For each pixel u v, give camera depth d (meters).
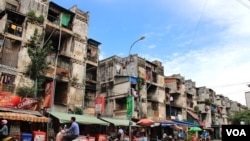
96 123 24.33
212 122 58.69
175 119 43.50
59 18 28.08
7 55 22.20
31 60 22.95
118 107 35.31
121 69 38.94
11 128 19.56
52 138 21.91
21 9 24.67
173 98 47.81
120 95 35.00
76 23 29.81
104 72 38.75
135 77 36.06
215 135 57.84
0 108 18.83
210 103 59.12
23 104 20.36
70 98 26.94
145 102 37.12
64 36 29.16
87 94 30.17
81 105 27.86
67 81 27.05
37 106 21.27
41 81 23.31
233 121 59.19
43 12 26.27
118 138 24.36
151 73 40.53
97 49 32.53
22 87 21.91
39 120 19.06
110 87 36.97
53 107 24.98
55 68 26.08
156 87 40.94
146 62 40.41
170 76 50.66
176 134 37.09
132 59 38.44
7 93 20.97
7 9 22.16
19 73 22.58
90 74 31.84
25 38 23.86
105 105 36.69
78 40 29.58
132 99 27.62
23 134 16.56
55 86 27.64
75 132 10.41
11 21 23.12
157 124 31.20
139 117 34.59
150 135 35.22
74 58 28.58
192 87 57.19
